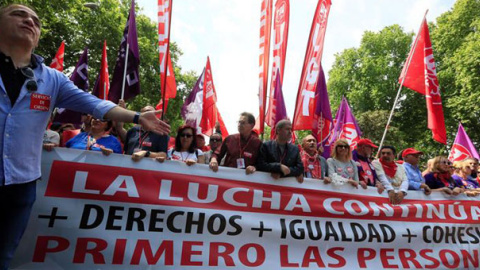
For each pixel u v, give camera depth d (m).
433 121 6.54
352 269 4.03
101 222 3.17
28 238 2.92
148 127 2.16
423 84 6.74
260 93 6.50
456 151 9.40
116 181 3.32
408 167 5.29
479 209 5.00
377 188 4.55
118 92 5.97
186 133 4.31
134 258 3.19
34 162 1.96
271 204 3.89
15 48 1.96
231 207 3.70
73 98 2.19
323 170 4.76
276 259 3.72
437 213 4.76
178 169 3.59
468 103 20.97
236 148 4.20
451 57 23.50
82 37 18.55
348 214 4.23
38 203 3.01
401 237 4.43
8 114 1.84
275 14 6.86
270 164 3.91
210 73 9.25
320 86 7.12
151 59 22.31
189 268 3.35
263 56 6.57
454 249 4.68
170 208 3.44
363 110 30.77
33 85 1.94
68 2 16.81
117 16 19.78
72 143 3.90
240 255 3.59
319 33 6.43
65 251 3.00
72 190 3.15
